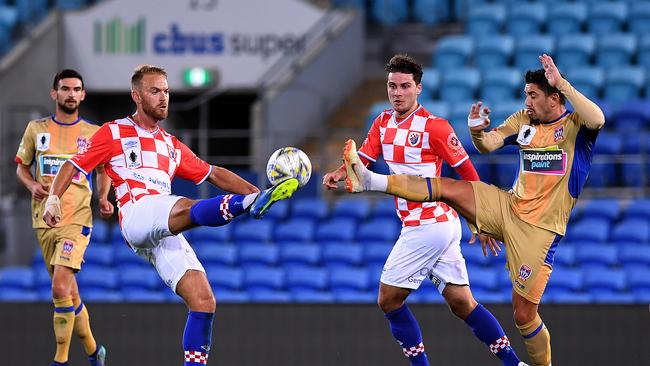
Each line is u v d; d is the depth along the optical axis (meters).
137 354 31.28
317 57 52.78
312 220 44.34
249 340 31.27
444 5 57.47
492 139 21.11
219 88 53.12
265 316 31.30
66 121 25.06
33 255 47.47
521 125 21.20
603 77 49.22
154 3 53.47
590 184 44.50
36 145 24.89
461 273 22.88
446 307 30.69
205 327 20.58
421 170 22.39
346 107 53.84
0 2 58.75
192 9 53.28
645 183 44.12
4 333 31.89
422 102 48.56
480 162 44.06
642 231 40.81
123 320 31.44
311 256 42.31
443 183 20.59
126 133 20.59
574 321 30.08
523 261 20.72
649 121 45.88
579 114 19.81
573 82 48.56
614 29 53.19
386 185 19.84
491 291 38.84
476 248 40.44
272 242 43.97
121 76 53.53
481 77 50.25
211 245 43.22
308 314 31.16
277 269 41.44
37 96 53.59
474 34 54.81
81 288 42.69
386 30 57.06
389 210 44.19
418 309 30.83
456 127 46.06
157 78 20.53
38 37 53.78
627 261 39.81
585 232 41.12
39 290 43.50
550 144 20.69
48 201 20.09
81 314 25.19
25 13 58.03
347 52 54.62
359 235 43.16
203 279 20.81
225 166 56.44
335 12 54.69
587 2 54.50
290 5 53.31
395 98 22.09
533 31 53.88
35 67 53.69
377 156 23.12
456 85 49.94
